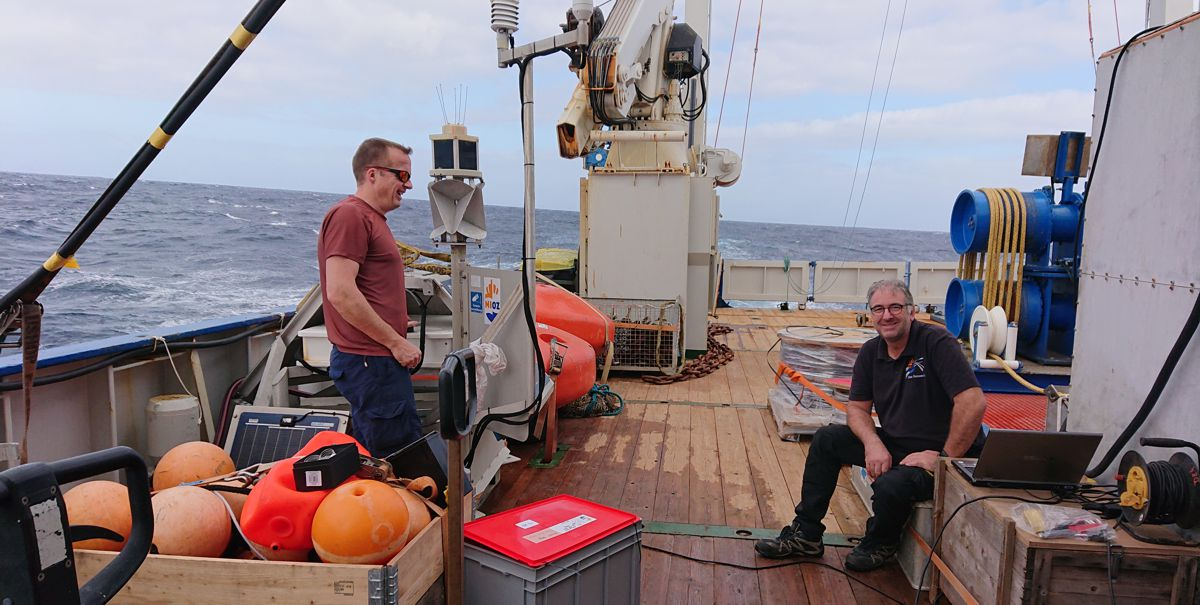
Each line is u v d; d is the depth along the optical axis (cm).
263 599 211
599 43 610
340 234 282
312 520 216
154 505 233
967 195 573
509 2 335
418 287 439
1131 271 285
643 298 752
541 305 657
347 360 294
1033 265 555
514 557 223
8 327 224
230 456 355
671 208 743
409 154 302
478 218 456
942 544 293
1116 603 229
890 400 336
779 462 478
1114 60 298
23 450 231
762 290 1284
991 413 514
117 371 371
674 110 830
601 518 257
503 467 466
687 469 464
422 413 437
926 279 1248
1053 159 547
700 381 719
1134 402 280
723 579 321
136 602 217
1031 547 230
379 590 204
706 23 998
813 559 341
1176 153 259
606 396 613
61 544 111
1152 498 227
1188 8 449
